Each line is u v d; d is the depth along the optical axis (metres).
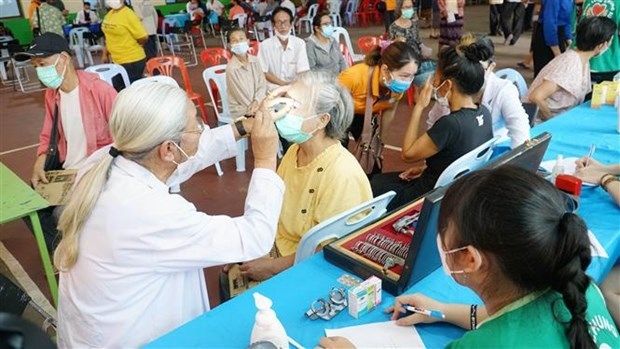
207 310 1.26
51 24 7.67
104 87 2.43
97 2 10.47
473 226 0.71
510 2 7.84
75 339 1.17
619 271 1.58
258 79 3.70
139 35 5.04
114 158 1.07
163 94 1.04
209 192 3.52
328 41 4.33
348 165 1.60
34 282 2.47
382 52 2.72
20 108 6.40
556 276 0.68
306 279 1.24
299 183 1.66
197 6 11.52
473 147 2.01
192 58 9.40
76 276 1.09
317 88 1.51
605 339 0.78
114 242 1.02
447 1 6.24
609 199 1.63
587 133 2.36
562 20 4.40
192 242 1.07
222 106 4.32
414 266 1.11
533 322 0.70
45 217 2.25
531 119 2.93
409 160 2.14
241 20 10.88
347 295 1.12
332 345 0.97
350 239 1.34
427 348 0.99
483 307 1.02
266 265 1.65
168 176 1.15
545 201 0.69
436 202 0.98
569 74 2.86
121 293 1.07
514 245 0.67
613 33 2.87
